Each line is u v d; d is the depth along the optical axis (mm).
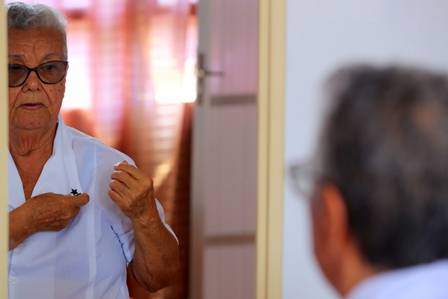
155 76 4215
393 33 1864
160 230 2283
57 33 2270
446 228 1881
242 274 4184
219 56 4098
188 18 4184
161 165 4254
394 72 1864
